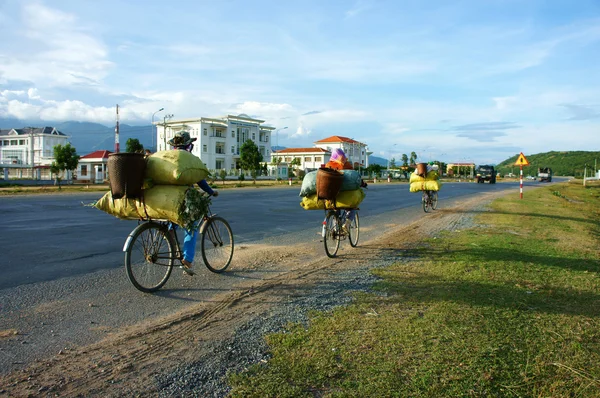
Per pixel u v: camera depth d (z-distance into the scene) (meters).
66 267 6.19
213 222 6.06
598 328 3.94
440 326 3.88
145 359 3.26
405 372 3.02
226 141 79.69
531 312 4.33
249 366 3.14
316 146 102.94
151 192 4.91
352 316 4.16
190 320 4.11
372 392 2.76
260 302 4.66
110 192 5.12
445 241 8.83
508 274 5.89
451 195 27.94
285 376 2.96
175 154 5.01
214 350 3.41
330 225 7.32
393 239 9.16
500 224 11.93
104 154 63.41
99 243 8.18
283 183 52.47
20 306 4.44
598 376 3.04
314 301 4.68
